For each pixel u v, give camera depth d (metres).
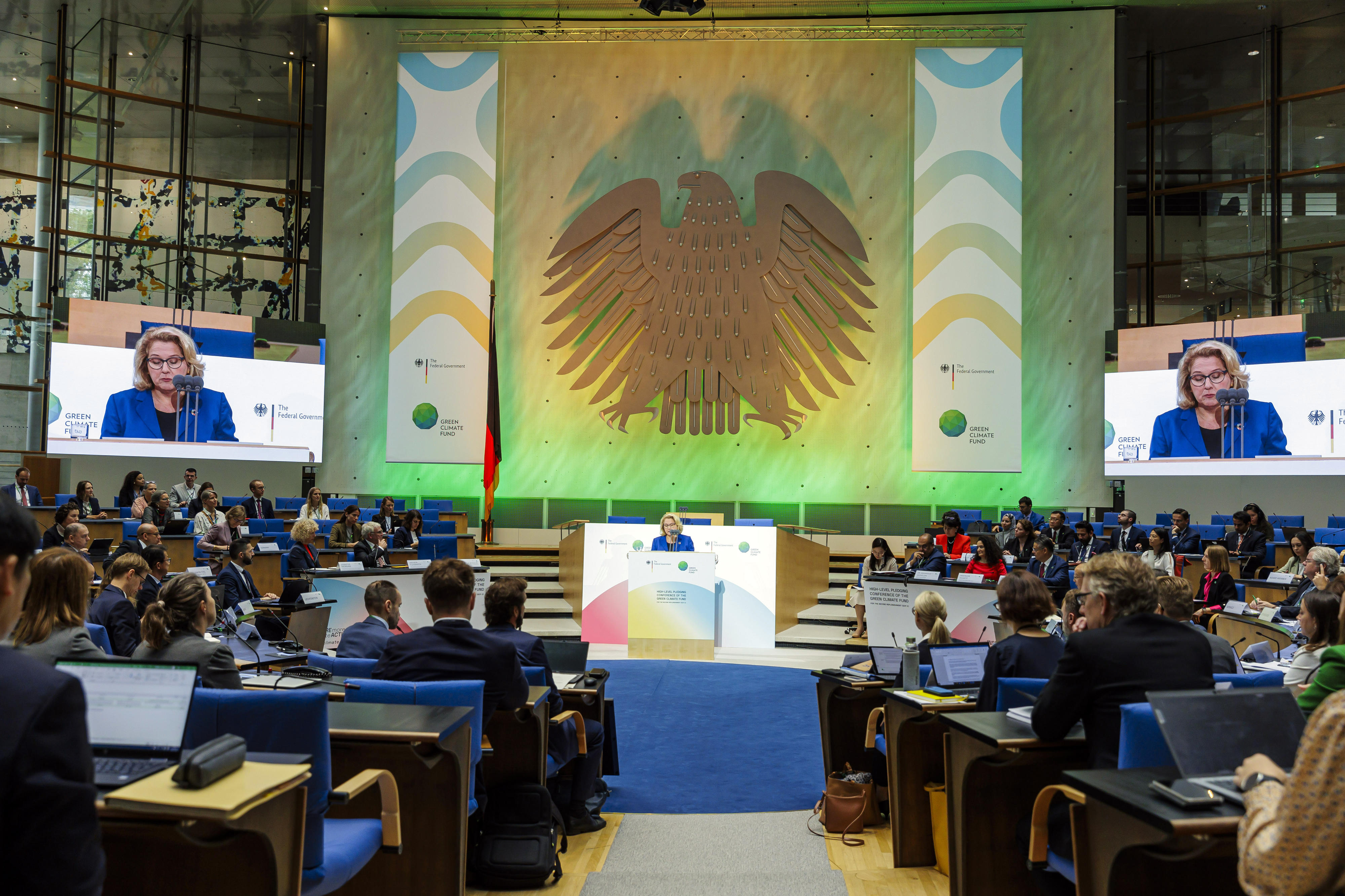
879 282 14.73
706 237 14.84
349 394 14.94
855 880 3.75
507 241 15.09
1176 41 15.80
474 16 15.16
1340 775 1.41
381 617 4.65
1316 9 14.66
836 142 14.91
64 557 3.04
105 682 2.18
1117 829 2.23
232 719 2.48
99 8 15.00
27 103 15.20
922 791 3.98
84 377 13.23
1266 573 9.73
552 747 4.29
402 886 3.04
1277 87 15.31
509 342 15.01
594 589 10.25
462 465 14.85
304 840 2.32
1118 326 14.12
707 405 14.73
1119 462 13.62
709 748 6.21
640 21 15.13
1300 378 12.57
